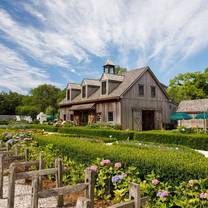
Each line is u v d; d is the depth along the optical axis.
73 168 5.96
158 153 5.49
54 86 67.56
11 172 4.41
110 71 27.16
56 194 3.76
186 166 4.14
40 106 61.72
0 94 64.88
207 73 41.88
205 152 12.02
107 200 4.66
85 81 26.98
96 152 5.75
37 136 9.30
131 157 4.99
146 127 24.73
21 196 5.09
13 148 8.44
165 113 25.83
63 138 8.55
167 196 3.83
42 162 5.42
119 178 4.40
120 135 17.34
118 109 22.39
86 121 26.84
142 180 4.74
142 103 23.78
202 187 3.69
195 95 42.78
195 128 18.88
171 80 46.31
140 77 23.83
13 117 59.25
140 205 2.78
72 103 28.55
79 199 2.40
